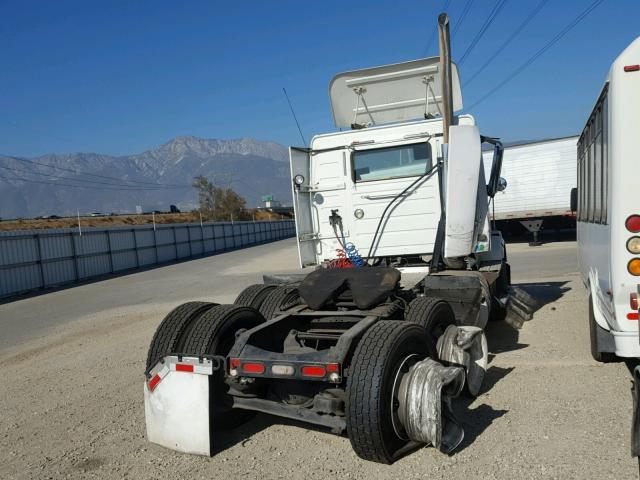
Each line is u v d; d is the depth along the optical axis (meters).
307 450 4.43
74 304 16.48
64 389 6.71
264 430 4.93
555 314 9.09
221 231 48.28
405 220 7.38
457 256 6.48
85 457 4.57
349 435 3.92
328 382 4.35
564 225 26.05
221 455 4.43
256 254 36.88
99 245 28.45
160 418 4.54
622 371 5.79
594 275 6.05
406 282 6.49
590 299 6.44
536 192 24.27
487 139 7.48
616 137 4.54
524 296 8.56
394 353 3.96
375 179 7.47
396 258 7.60
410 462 4.05
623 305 4.65
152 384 4.61
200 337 4.65
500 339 7.67
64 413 5.77
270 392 4.74
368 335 4.06
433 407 3.84
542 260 18.06
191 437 4.39
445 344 4.98
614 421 4.50
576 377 5.70
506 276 8.64
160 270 29.27
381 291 4.79
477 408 5.03
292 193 7.34
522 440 4.27
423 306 5.02
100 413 5.68
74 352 8.91
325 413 4.20
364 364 3.89
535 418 4.69
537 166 24.17
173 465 4.29
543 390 5.37
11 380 7.43
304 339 4.99
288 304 5.42
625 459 3.83
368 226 7.56
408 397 3.91
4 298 20.84
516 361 6.48
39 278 23.30
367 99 8.63
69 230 25.70
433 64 8.05
